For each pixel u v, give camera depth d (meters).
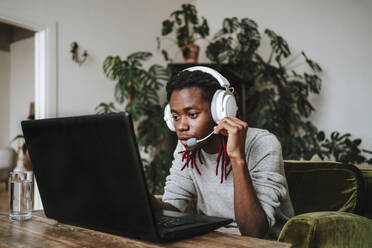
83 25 3.19
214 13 4.20
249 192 0.86
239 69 3.29
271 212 0.90
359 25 3.33
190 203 1.36
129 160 0.61
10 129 6.68
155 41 3.92
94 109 3.23
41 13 2.87
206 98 0.91
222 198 1.08
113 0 3.49
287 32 3.70
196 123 0.91
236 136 0.85
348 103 3.35
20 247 0.65
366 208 1.26
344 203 1.22
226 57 3.39
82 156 0.69
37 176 0.84
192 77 0.91
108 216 0.70
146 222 0.63
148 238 0.65
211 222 0.75
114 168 0.64
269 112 3.18
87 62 3.20
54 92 2.91
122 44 3.55
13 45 6.68
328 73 3.46
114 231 0.71
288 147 3.12
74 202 0.76
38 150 0.80
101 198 0.69
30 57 6.35
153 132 3.18
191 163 1.11
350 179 1.23
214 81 0.92
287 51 3.61
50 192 0.82
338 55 3.42
